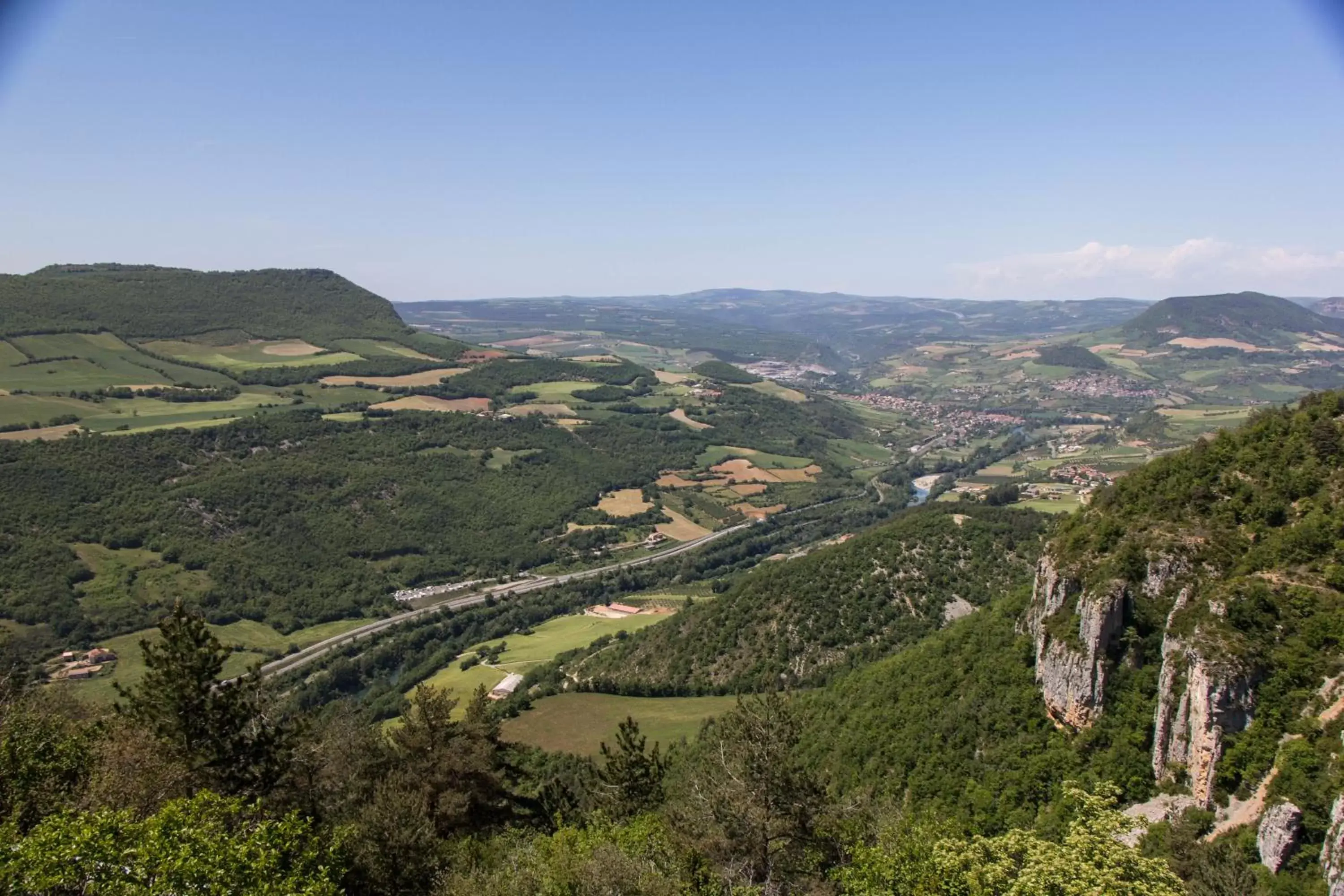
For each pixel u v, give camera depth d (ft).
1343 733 132.57
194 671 151.02
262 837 102.22
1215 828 142.92
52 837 87.92
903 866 123.85
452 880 131.95
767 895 143.95
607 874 124.77
